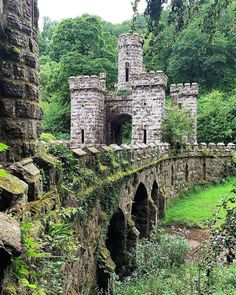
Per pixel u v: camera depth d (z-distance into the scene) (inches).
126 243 681.0
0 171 159.6
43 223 235.0
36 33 335.3
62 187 319.3
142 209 908.6
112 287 488.7
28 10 315.3
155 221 909.8
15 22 295.4
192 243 869.8
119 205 613.0
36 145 321.4
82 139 1465.3
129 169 692.1
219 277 528.4
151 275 637.3
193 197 1358.3
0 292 133.3
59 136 1892.2
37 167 277.7
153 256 723.4
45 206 252.4
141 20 1606.8
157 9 430.0
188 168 1437.0
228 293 480.7
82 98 1460.4
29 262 195.5
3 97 287.1
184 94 1600.6
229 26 510.6
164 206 1077.1
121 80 1643.7
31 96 315.6
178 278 629.3
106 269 480.1
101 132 1488.7
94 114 1449.3
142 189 879.1
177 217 1088.2
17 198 196.1
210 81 2388.0
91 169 456.1
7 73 289.6
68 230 277.3
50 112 1995.6
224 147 1601.9
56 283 243.6
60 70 2048.5
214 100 2101.4
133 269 677.3
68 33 2228.1
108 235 674.8
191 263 697.0
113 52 2415.1
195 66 2320.4
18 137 296.0
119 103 1498.5
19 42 299.6
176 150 1311.5
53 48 2497.5
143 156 838.5
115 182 565.0
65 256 266.7
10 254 125.6
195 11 453.7
